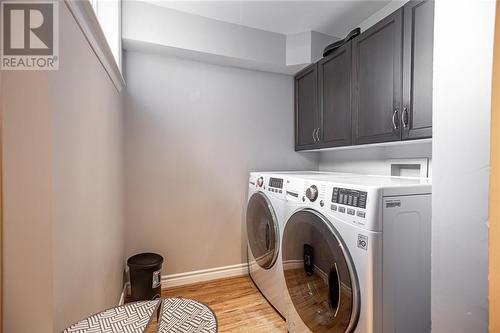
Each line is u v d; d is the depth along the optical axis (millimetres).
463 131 653
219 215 2438
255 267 2189
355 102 1816
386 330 1008
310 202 1363
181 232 2307
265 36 2357
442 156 701
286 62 2432
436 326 717
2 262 652
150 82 2180
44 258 677
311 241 1341
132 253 2148
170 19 2039
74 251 874
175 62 2260
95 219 1166
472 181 636
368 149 2156
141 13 1955
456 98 667
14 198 658
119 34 1813
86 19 959
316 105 2297
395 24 1493
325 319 1244
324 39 2424
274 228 1780
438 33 709
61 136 761
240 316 1790
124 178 2109
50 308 683
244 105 2520
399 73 1470
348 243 1093
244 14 2121
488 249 608
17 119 659
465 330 651
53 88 703
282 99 2670
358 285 1042
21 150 662
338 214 1157
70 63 836
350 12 2092
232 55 2244
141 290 1863
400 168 1896
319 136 2256
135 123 2141
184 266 2316
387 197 1022
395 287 1026
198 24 2131
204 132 2373
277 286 1795
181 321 677
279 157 2668
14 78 660
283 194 1694
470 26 635
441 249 705
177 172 2287
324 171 2736
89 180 1066
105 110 1381
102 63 1273
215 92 2408
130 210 2141
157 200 2225
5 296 655
